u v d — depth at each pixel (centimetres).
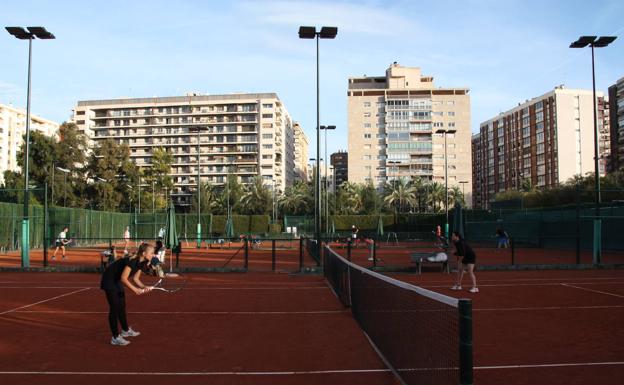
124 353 730
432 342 470
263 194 8300
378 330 727
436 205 9606
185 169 12075
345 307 1138
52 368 652
